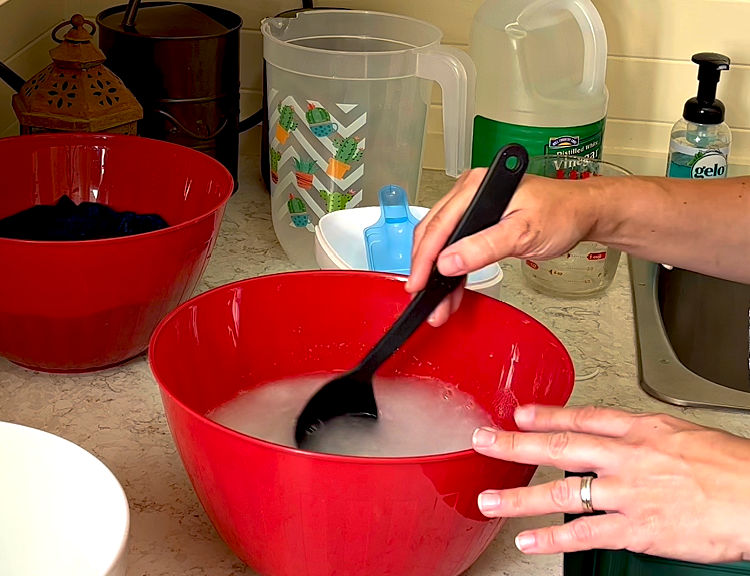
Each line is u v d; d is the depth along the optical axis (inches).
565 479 24.7
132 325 35.9
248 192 54.7
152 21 49.1
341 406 32.7
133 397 36.6
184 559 29.0
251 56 58.2
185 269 36.1
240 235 49.8
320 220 41.6
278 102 45.1
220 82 49.2
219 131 50.2
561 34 50.8
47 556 24.5
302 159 44.9
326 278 34.3
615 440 24.9
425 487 24.1
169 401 25.7
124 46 47.3
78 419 35.1
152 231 36.1
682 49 57.6
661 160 59.9
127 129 44.6
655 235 33.9
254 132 59.1
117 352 36.9
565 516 31.2
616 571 30.2
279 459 23.6
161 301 36.0
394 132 45.7
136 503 31.1
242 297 33.3
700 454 24.2
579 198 31.4
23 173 42.2
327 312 34.8
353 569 25.8
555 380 30.4
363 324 35.1
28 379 37.3
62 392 36.6
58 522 24.5
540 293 47.2
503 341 33.2
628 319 45.4
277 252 48.4
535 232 29.8
